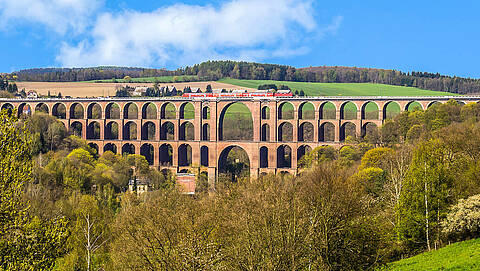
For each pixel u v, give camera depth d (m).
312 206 43.97
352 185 52.75
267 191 50.81
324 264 39.56
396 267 46.66
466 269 41.97
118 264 45.94
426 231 52.06
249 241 37.75
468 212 51.03
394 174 69.62
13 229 32.25
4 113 34.22
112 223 65.25
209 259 36.81
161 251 38.47
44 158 111.31
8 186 33.00
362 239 42.84
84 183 100.81
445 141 78.25
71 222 62.69
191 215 47.03
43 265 32.22
